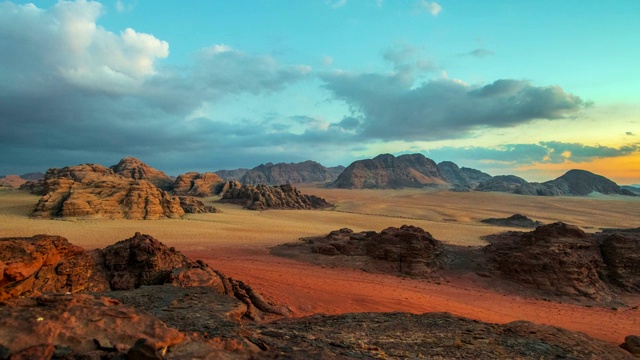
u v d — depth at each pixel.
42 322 10.88
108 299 13.77
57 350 10.14
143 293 23.20
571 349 19.75
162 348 10.92
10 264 21.80
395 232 58.50
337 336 18.66
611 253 51.38
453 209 179.88
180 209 110.06
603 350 20.75
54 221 83.38
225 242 69.56
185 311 19.72
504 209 182.50
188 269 28.64
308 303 31.22
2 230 69.50
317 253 57.81
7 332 10.31
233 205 153.75
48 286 24.23
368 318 24.38
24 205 106.94
